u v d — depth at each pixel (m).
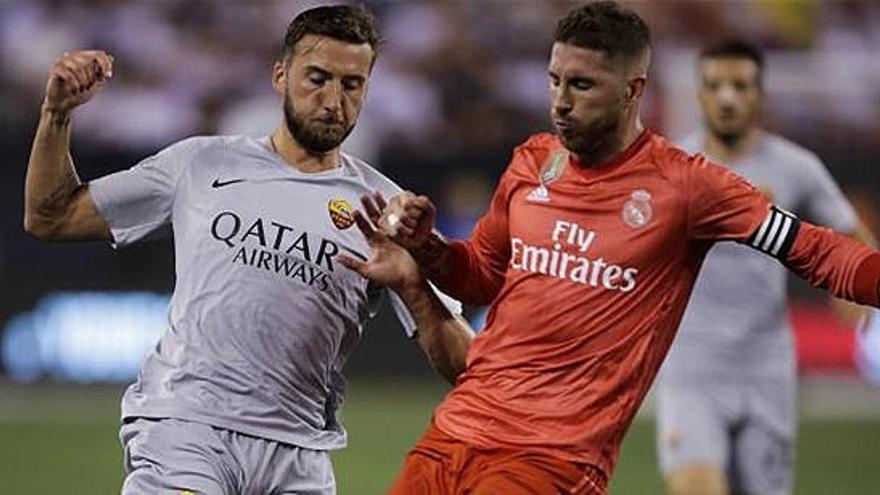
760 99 36.84
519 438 22.02
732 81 36.47
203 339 24.03
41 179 24.14
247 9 81.69
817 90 81.00
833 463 55.47
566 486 21.77
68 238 24.88
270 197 24.41
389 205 23.00
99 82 23.73
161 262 70.38
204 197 24.48
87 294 70.31
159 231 25.08
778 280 36.06
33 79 78.69
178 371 24.02
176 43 80.50
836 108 80.62
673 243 22.14
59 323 70.25
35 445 57.19
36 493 48.19
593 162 22.52
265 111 77.94
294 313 24.16
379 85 78.38
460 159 71.81
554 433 21.92
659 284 22.17
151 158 25.05
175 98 78.62
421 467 22.52
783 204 37.22
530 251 22.59
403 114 78.12
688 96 76.25
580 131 22.03
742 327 36.00
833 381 71.88
